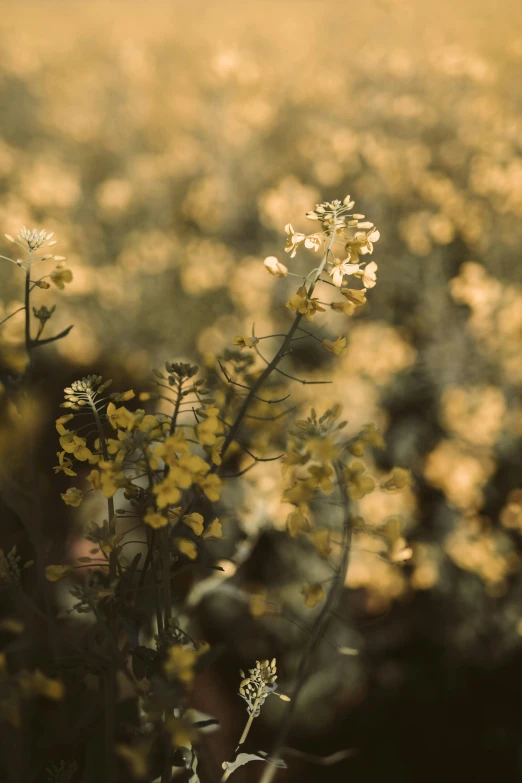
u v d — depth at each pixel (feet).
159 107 15.51
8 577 3.07
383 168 10.54
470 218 9.82
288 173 12.74
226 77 12.70
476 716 7.76
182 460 2.52
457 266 10.19
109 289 10.75
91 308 10.78
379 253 10.29
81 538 5.66
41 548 3.36
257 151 13.04
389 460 9.34
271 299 10.42
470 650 8.12
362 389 8.79
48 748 3.33
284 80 14.92
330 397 8.64
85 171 14.40
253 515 4.86
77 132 14.88
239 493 7.84
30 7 23.73
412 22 12.73
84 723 3.22
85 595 2.66
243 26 19.21
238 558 4.75
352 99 12.52
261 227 11.88
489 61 12.23
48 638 3.37
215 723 2.87
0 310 6.17
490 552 8.03
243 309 10.43
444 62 11.35
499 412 8.63
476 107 11.12
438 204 10.29
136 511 2.91
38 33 21.86
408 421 9.56
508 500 8.70
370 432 2.79
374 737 7.72
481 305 8.84
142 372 9.64
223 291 11.42
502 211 9.57
